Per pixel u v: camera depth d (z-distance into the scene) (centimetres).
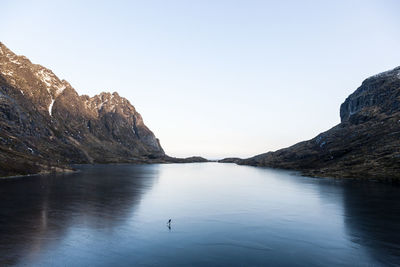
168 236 5916
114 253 4928
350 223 6888
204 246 5353
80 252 4931
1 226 6303
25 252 4869
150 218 7388
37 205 8538
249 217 7612
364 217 7425
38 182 13938
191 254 4944
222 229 6462
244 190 13275
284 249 5225
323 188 13038
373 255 4931
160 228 6488
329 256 4888
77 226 6450
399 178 13712
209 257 4822
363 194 10862
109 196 10638
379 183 13888
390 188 12162
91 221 6900
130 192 11931
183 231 6278
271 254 4984
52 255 4772
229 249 5212
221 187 14575
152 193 11956
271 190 13125
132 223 6850
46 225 6462
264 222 7081
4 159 17612
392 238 5778
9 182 13588
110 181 15875
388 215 7588
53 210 7925
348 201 9600
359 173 16525
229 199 10594
